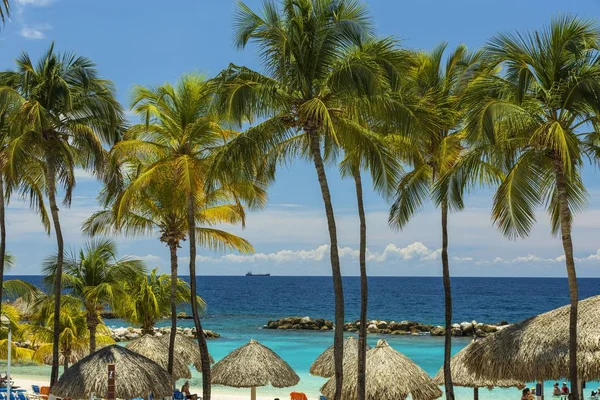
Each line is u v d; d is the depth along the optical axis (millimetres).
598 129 16344
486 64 17984
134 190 22000
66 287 28938
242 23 17469
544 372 15727
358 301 142500
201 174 21984
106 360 20688
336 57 17344
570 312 15461
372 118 18062
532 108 16031
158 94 23000
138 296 33250
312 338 70750
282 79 17453
